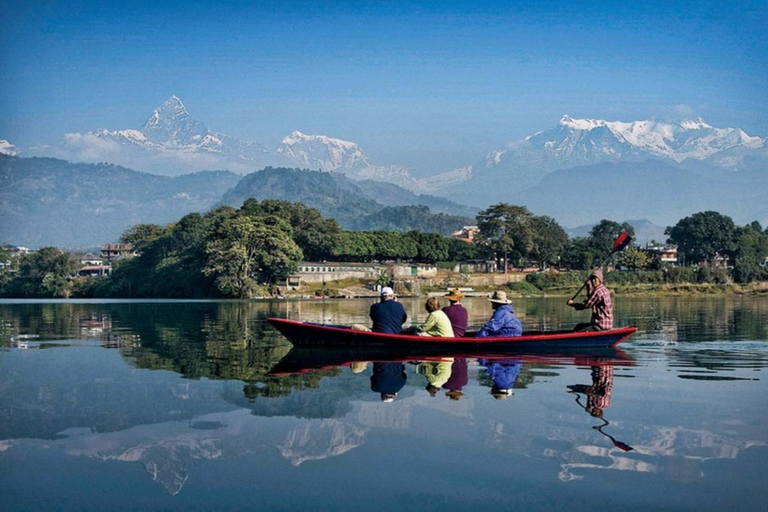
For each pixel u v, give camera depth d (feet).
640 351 58.18
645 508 20.54
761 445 26.71
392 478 23.07
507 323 59.16
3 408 33.42
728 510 20.42
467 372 44.70
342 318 128.98
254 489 22.20
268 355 54.65
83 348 61.72
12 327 93.30
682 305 221.87
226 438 27.71
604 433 28.37
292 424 29.78
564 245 562.66
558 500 21.17
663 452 25.72
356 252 479.82
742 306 209.15
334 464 24.40
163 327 92.79
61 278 435.94
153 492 22.00
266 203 449.89
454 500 21.16
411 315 157.58
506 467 24.06
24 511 20.59
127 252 628.69
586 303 63.00
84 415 31.78
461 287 417.49
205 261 344.90
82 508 20.85
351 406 33.24
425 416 31.22
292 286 370.53
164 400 35.06
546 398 35.45
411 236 525.34
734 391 37.99
